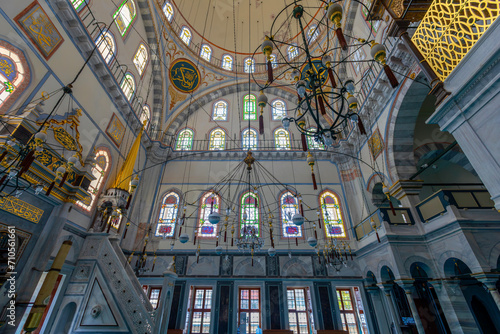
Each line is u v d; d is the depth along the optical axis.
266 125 17.42
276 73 18.81
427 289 9.91
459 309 7.83
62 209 8.09
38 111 6.91
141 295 9.11
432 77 3.95
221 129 17.33
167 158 15.74
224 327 11.12
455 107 3.65
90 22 9.32
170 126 16.92
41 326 7.41
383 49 3.70
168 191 14.88
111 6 10.78
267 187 15.00
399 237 9.24
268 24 19.12
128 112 12.31
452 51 3.61
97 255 8.76
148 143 15.01
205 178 15.34
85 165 9.16
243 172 15.52
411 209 9.69
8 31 6.60
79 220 9.13
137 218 13.48
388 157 10.92
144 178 14.60
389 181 10.85
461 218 7.63
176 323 11.18
